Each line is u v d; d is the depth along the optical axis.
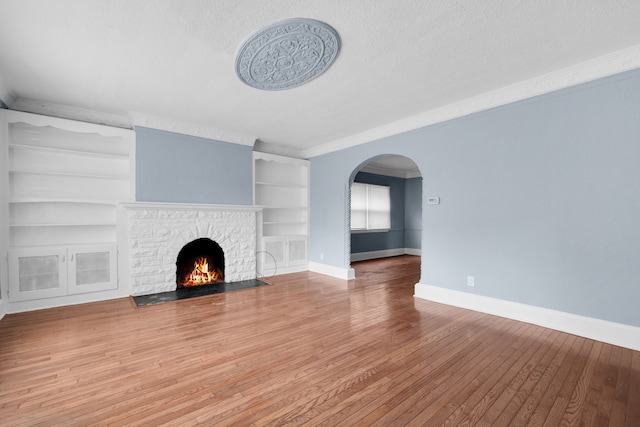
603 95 2.62
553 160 2.91
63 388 1.90
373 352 2.42
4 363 2.21
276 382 1.99
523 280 3.12
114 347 2.49
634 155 2.49
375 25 2.13
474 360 2.29
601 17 2.03
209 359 2.30
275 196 5.90
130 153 4.02
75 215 3.89
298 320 3.17
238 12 2.00
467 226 3.56
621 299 2.55
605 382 1.98
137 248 4.04
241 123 4.41
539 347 2.51
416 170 8.64
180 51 2.49
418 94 3.35
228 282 4.86
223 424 1.58
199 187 4.58
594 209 2.69
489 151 3.37
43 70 2.80
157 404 1.75
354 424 1.59
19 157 3.57
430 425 1.58
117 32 2.22
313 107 3.76
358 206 7.91
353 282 5.02
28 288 3.41
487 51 2.47
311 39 2.28
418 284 4.08
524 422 1.60
